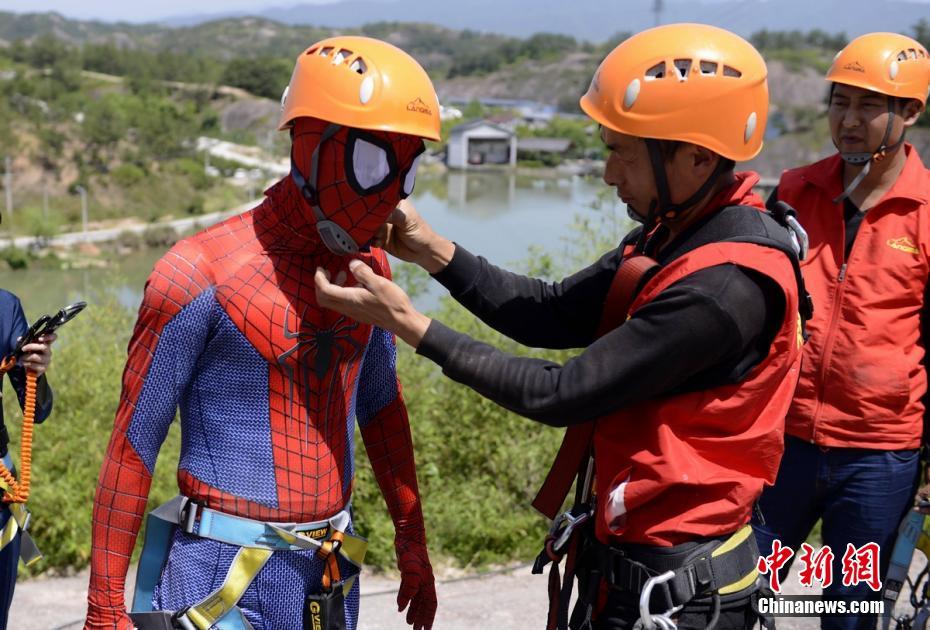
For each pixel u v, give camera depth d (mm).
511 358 2215
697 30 2238
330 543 2465
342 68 2225
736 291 2096
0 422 2982
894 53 3244
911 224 3293
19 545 2992
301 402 2393
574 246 7039
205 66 187125
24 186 83125
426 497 5375
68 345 6379
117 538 2338
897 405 3275
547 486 2512
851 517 3352
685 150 2199
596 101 2275
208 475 2396
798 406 3369
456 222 28969
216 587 2381
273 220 2355
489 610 4449
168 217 83312
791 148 50312
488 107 195375
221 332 2318
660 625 2176
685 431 2217
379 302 2197
